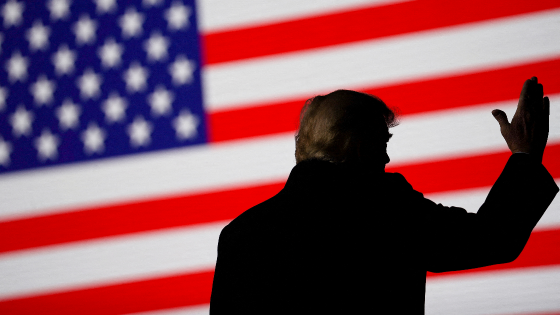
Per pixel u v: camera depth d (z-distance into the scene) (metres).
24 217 2.12
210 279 2.01
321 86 2.00
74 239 2.08
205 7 2.12
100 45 2.17
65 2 2.23
